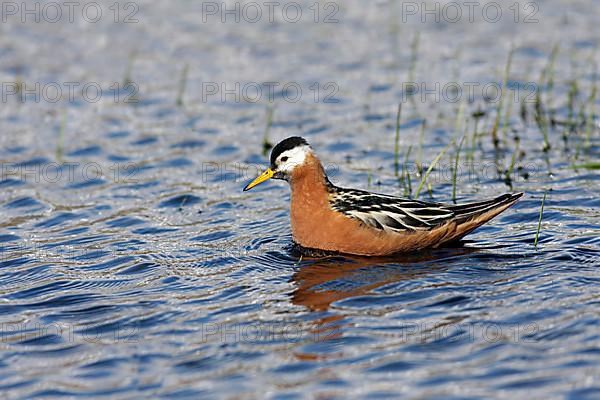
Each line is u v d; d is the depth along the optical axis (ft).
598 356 32.35
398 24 83.56
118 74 74.18
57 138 62.69
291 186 44.57
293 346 34.42
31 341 35.88
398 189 52.54
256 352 34.12
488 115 64.54
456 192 51.52
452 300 37.47
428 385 31.30
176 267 42.75
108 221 49.37
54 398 31.76
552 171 53.93
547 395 30.27
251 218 49.21
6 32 81.41
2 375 33.47
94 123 65.21
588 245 42.50
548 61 74.28
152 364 33.71
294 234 44.75
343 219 43.11
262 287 39.96
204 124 64.80
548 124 62.13
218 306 38.22
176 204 51.65
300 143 43.75
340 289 39.32
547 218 46.52
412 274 40.57
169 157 59.16
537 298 37.11
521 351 33.06
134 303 38.88
